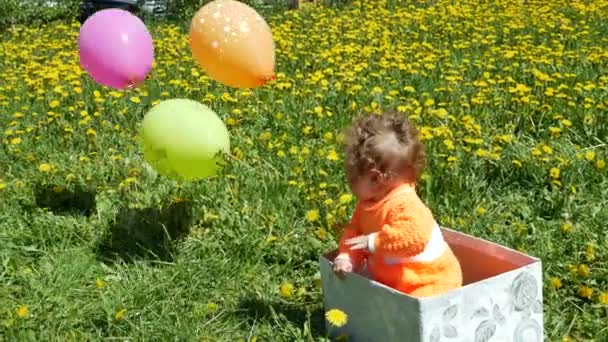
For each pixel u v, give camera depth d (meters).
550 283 3.42
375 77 6.12
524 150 4.47
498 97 5.28
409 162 3.04
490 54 6.71
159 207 4.10
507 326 2.98
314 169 4.32
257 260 3.73
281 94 5.71
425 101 5.25
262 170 4.38
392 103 5.32
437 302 2.86
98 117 5.38
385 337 2.98
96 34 4.00
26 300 3.54
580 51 6.58
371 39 7.69
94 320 3.41
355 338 3.08
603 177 4.17
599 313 3.32
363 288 3.00
